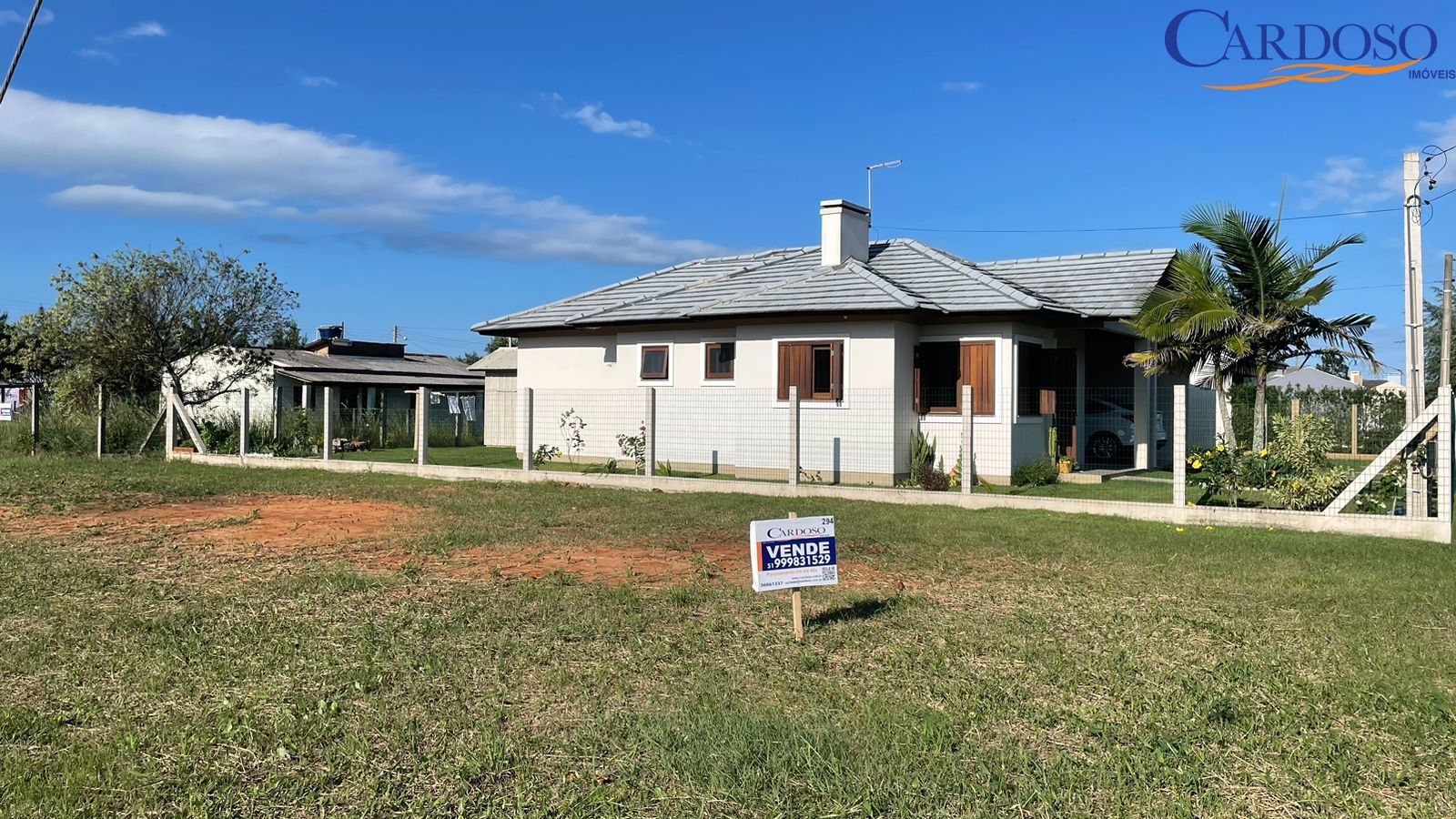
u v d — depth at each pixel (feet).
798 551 22.65
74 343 71.10
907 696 18.80
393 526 40.11
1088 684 19.65
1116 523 41.55
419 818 13.97
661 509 45.24
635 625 23.62
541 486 56.39
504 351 98.32
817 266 67.62
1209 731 17.24
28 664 20.26
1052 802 14.53
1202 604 26.55
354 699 18.57
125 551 33.68
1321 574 30.71
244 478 59.57
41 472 59.06
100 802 14.19
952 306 56.18
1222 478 43.52
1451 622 24.81
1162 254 66.03
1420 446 40.27
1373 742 16.93
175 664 20.44
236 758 15.80
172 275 73.05
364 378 112.57
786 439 59.16
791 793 14.76
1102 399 67.72
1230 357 57.67
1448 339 53.21
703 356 64.44
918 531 38.60
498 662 20.79
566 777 15.28
